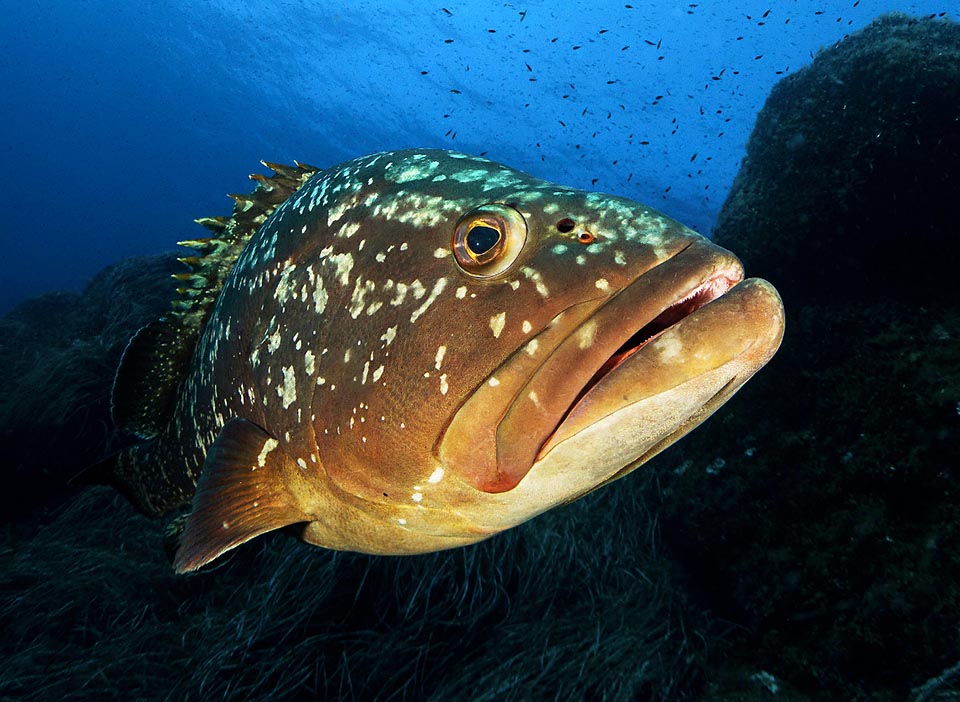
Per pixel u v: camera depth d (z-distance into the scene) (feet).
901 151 3.05
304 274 1.17
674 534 3.17
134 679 2.62
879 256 3.09
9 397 4.43
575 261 0.91
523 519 1.04
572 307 0.89
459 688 2.51
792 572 2.48
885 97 3.23
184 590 3.20
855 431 2.61
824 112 3.55
